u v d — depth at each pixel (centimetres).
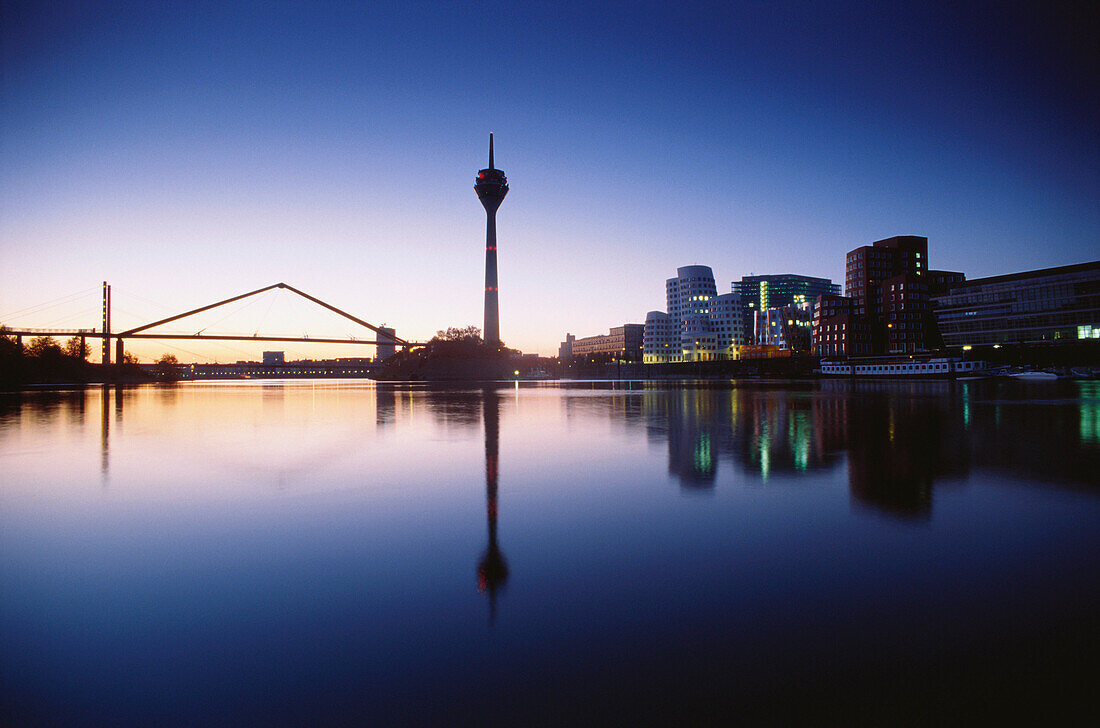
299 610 616
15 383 10488
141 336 16488
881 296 14912
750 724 409
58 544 864
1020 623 564
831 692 450
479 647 530
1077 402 4041
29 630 572
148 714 436
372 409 4128
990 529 891
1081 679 463
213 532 923
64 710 439
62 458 1759
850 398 4881
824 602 620
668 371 19475
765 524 935
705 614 593
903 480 1288
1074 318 10300
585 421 2903
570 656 513
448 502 1123
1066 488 1193
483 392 7519
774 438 2080
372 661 508
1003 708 427
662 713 425
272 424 2939
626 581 690
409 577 712
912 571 710
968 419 2791
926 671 478
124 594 664
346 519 998
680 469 1466
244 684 475
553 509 1055
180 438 2303
